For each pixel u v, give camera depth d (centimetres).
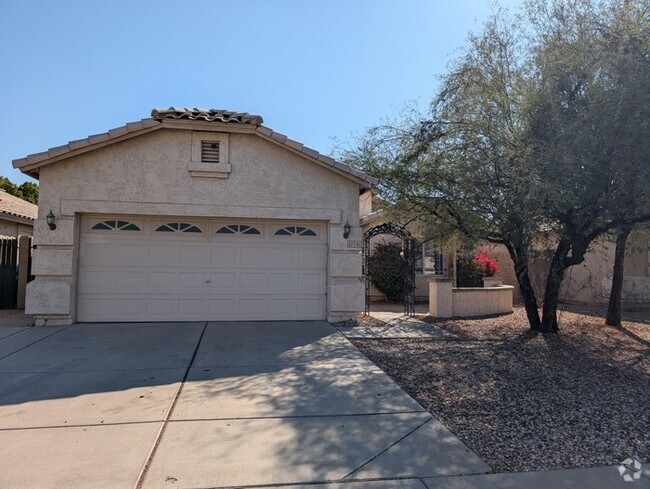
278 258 1150
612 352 891
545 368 755
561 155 777
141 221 1095
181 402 546
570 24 872
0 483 354
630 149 755
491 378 687
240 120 1084
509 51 963
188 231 1113
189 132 1087
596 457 427
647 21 780
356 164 1241
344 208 1151
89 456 403
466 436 473
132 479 364
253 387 610
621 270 1225
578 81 832
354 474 382
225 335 954
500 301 1441
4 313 1282
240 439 445
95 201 1047
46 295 1034
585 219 895
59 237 1037
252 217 1112
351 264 1150
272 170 1121
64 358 749
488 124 913
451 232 1058
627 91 745
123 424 476
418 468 396
